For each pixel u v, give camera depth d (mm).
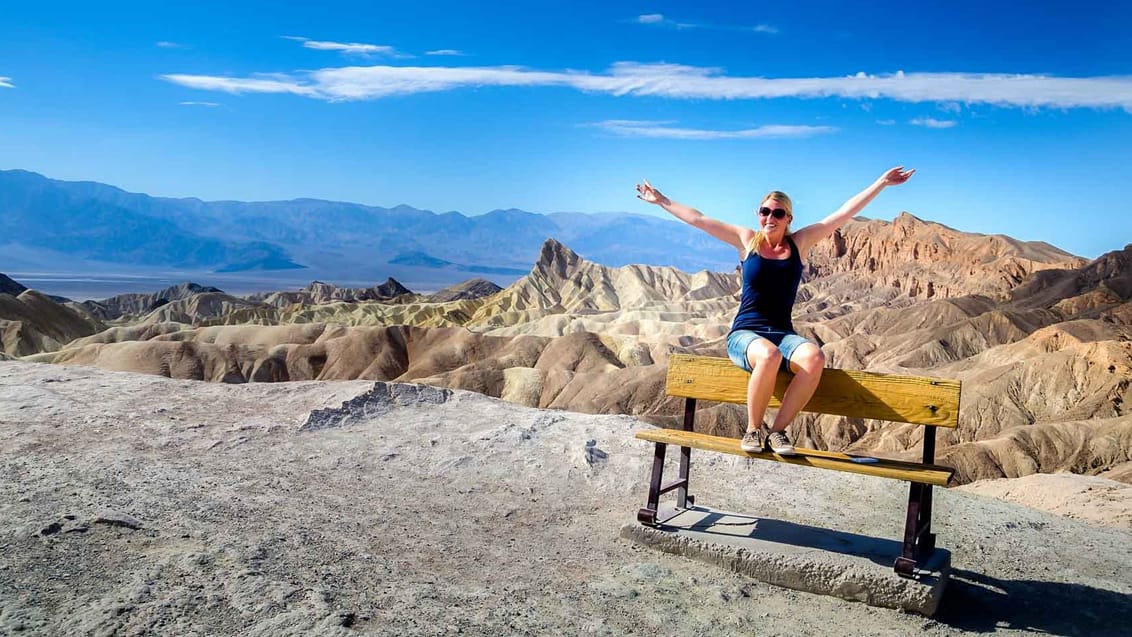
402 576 5750
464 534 6969
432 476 8570
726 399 6973
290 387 11500
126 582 5020
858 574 6113
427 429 10250
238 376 148000
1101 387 145125
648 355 161625
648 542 7012
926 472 5734
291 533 6332
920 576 6023
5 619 4430
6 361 12086
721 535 6902
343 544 6262
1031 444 117312
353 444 9422
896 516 8531
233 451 8719
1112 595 6746
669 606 5789
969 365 180000
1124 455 112312
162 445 8617
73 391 10422
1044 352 170000
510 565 6312
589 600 5750
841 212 6566
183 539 5879
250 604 4859
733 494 8797
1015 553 7812
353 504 7410
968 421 147000
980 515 9039
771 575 6398
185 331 166750
